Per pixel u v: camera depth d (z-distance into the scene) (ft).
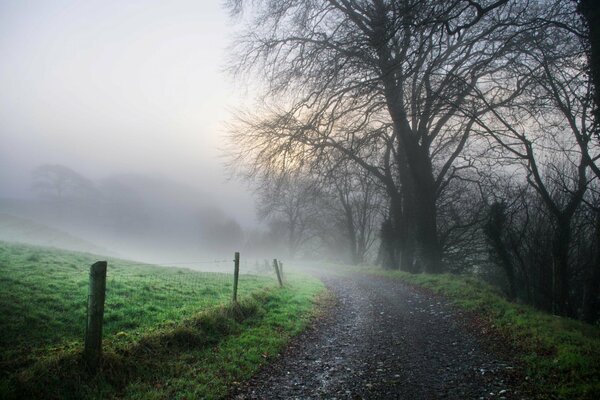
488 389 20.58
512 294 49.34
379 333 33.76
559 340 26.12
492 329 32.12
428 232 78.18
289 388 21.76
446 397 19.98
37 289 33.19
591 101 33.68
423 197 78.79
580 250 60.39
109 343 23.48
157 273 56.03
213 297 40.11
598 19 30.19
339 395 20.74
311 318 39.14
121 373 20.95
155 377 21.57
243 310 36.09
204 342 27.30
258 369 24.16
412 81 57.72
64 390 18.53
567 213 45.09
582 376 20.57
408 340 31.14
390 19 36.73
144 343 24.08
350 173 94.17
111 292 36.37
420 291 56.18
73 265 51.52
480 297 44.24
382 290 60.90
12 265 43.96
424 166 78.95
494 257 57.67
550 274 57.00
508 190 72.02
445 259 105.81
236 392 20.94
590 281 46.47
